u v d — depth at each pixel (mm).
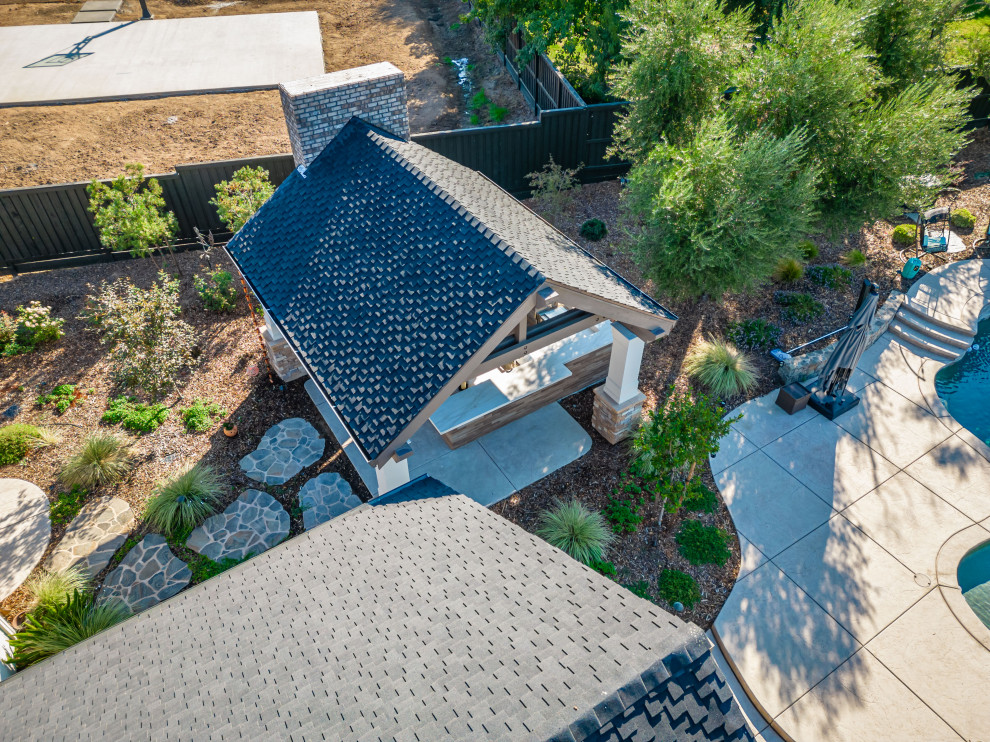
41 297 19234
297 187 15281
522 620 7848
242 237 15297
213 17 34781
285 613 8859
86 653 9117
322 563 10023
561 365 15914
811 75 17156
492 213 13852
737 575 12961
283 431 15781
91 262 20562
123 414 16047
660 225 16172
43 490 14523
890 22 20188
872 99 20422
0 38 31953
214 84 28094
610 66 23406
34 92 27078
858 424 15875
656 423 12734
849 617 12195
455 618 8094
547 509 14141
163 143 24453
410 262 12477
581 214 22422
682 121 18469
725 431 12375
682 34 17266
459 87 28953
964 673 11336
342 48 31906
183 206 20422
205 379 17031
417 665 7309
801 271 19625
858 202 17859
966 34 26453
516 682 6684
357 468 14992
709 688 6703
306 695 7184
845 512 14000
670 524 13859
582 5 23453
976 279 19484
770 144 15492
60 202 19234
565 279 11516
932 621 12070
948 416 15969
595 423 15633
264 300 13797
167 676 8031
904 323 18422
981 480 14531
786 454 15227
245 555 13336
